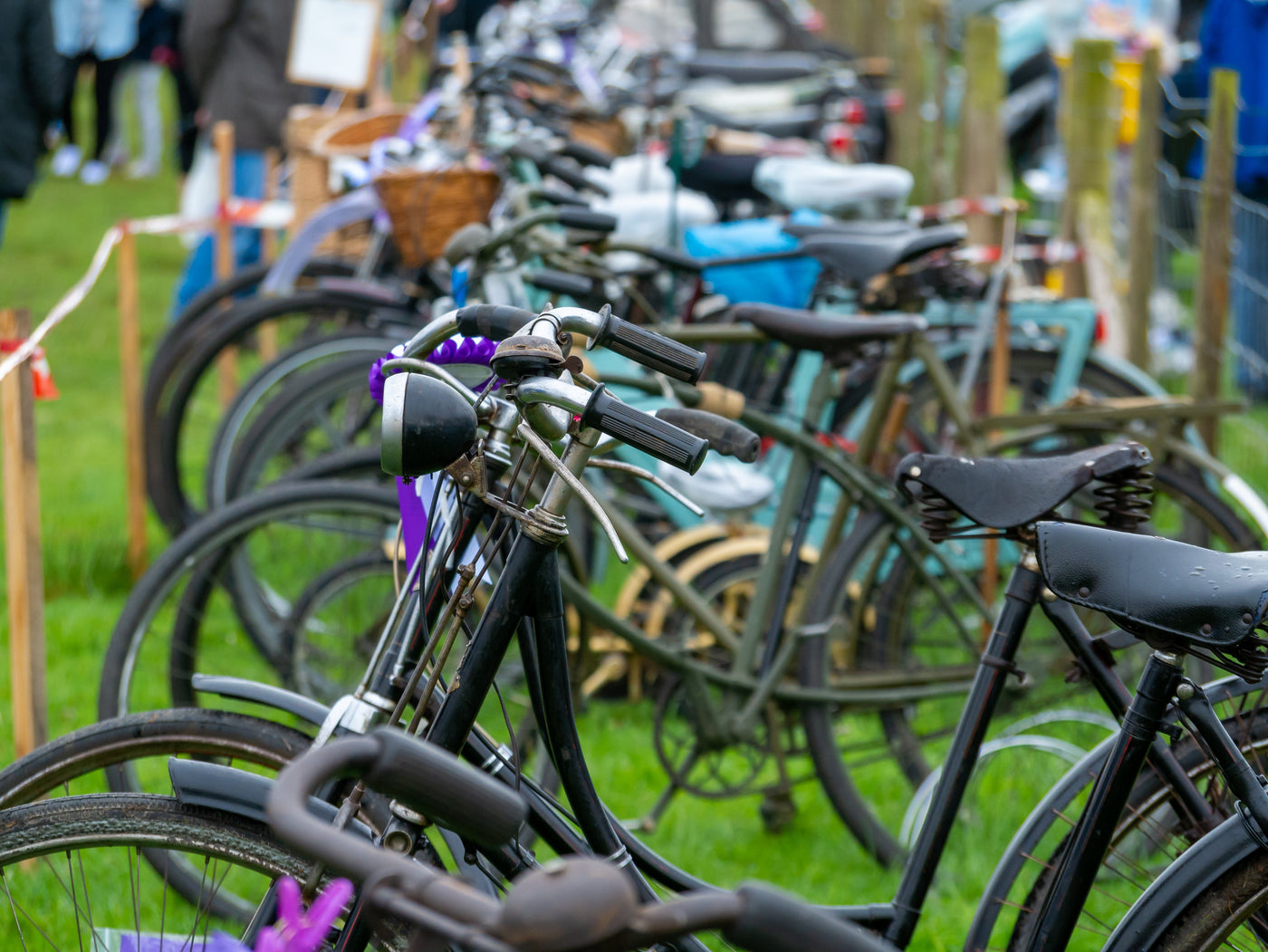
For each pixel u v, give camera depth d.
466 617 2.73
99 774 3.70
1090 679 3.06
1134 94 9.40
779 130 10.14
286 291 6.00
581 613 4.27
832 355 4.29
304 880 2.54
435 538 2.77
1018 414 4.75
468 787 1.63
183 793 2.55
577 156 5.53
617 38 10.52
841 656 4.55
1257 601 2.40
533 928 1.38
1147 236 7.07
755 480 4.93
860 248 4.78
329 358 5.73
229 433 5.70
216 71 9.09
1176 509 5.58
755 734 4.37
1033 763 4.40
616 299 4.89
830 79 10.74
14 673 4.00
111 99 17.61
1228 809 2.83
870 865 4.43
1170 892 2.59
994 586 5.02
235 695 2.73
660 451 2.26
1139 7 12.32
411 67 12.65
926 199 10.55
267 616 4.48
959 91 13.22
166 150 19.70
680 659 4.23
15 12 8.68
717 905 1.49
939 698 4.48
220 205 7.06
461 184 5.33
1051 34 13.11
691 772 4.71
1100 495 3.13
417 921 1.44
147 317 11.85
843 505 4.48
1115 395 5.71
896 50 12.66
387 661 2.65
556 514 2.45
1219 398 6.25
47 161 18.33
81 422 9.12
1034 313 5.67
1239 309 8.34
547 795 2.78
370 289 5.77
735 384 5.46
